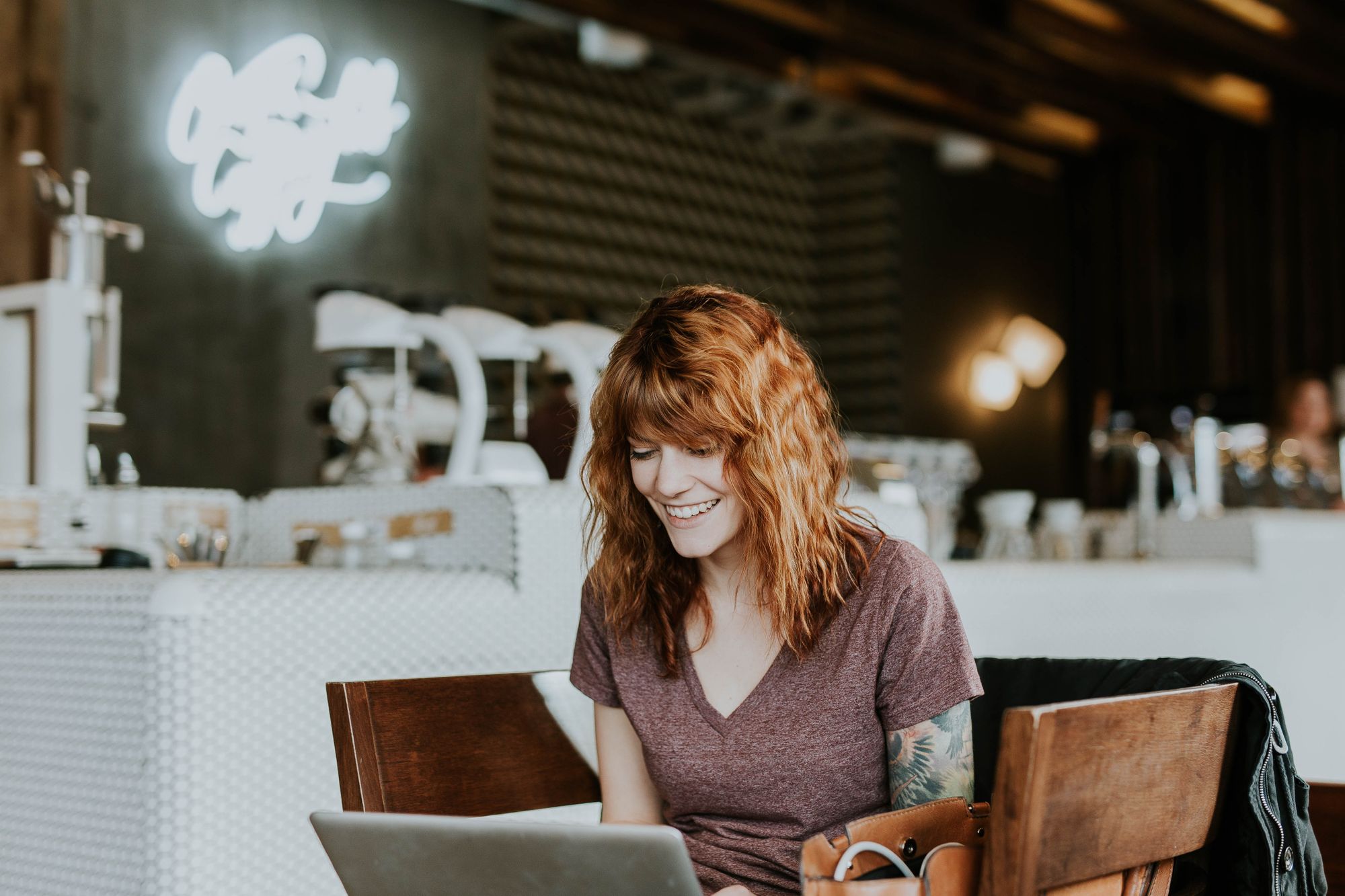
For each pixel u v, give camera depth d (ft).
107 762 4.41
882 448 9.72
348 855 3.40
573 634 5.45
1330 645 9.89
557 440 7.39
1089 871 2.96
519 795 4.34
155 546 6.76
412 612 4.85
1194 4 19.93
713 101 22.22
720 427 3.98
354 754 3.84
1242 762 3.60
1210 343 25.38
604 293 21.12
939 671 4.00
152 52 15.06
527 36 19.74
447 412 7.13
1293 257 24.70
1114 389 26.48
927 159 25.30
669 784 4.17
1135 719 3.06
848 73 21.54
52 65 13.30
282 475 16.21
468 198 18.78
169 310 15.10
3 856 4.82
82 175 7.98
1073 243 27.12
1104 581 7.88
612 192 21.35
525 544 5.32
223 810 4.27
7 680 4.87
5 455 7.07
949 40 20.63
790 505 4.03
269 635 4.42
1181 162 25.88
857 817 4.09
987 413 25.94
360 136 16.53
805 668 4.08
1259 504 10.75
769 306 4.32
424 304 7.28
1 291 7.25
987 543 10.09
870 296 24.67
